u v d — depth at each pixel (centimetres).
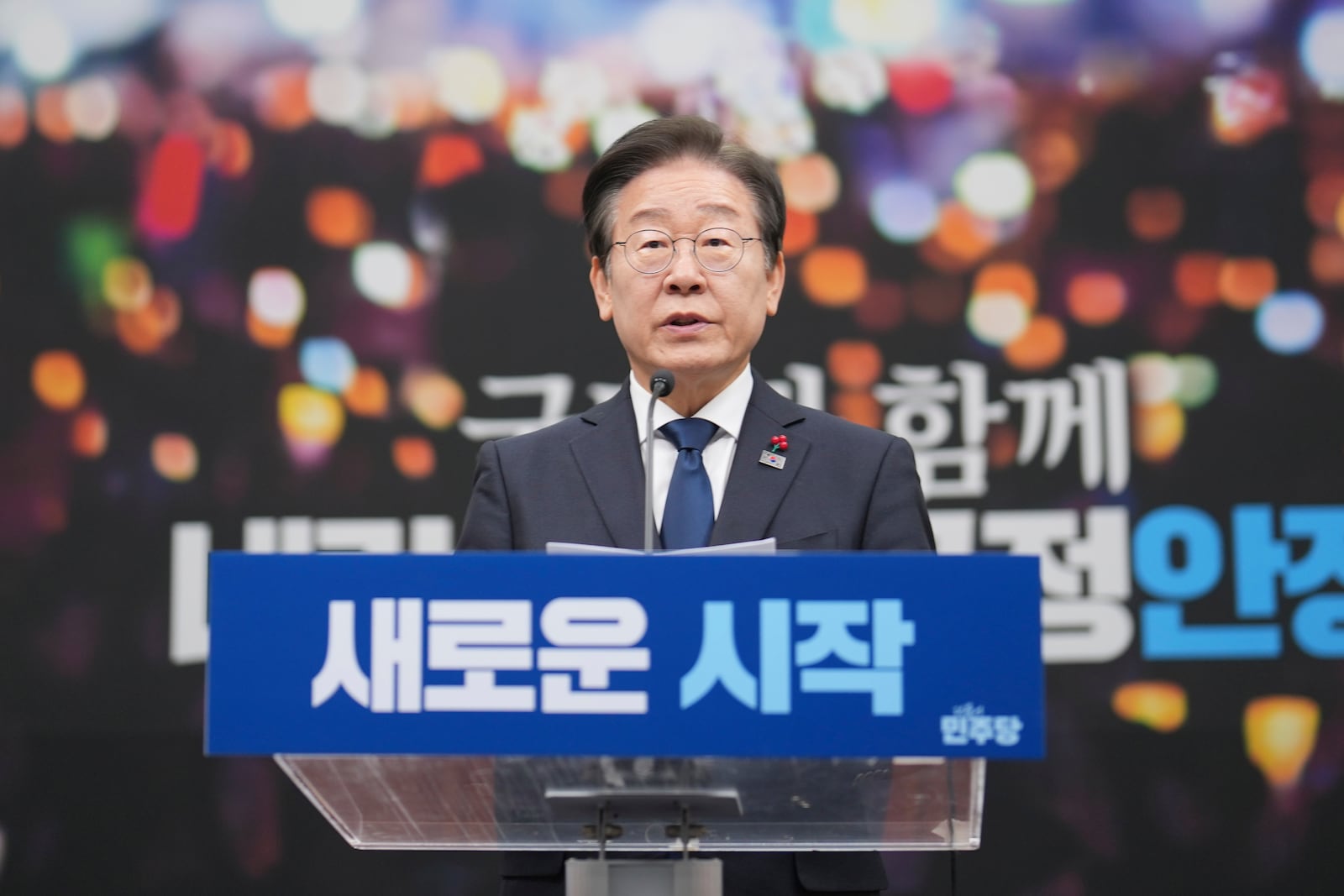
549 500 707
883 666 480
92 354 1198
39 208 1209
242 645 487
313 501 1191
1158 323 1189
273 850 1155
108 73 1222
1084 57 1212
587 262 1217
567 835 591
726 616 483
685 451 714
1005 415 1188
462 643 486
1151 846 1138
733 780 511
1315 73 1204
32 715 1159
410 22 1229
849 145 1212
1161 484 1177
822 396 1195
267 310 1205
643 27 1224
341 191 1217
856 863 644
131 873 1148
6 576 1173
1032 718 477
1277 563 1163
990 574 484
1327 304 1184
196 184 1215
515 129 1224
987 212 1204
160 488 1188
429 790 531
